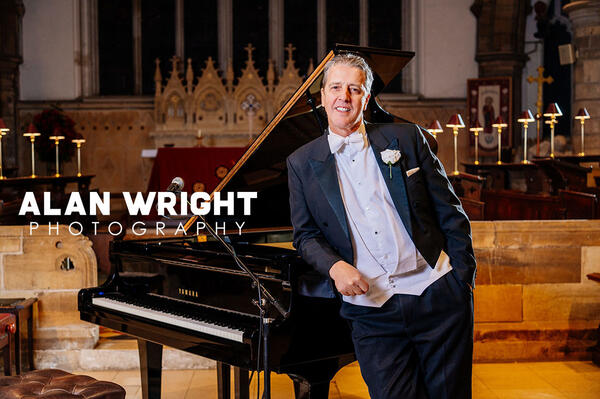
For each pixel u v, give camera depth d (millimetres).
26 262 4555
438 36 13227
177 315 3029
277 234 3777
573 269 4582
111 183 12898
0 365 4434
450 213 2506
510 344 4539
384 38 13555
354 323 2541
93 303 3410
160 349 3484
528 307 4578
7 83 12539
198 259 3148
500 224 4531
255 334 2643
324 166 2525
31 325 4387
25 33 12930
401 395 2436
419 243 2445
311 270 2750
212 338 2793
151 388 3453
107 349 4516
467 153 12758
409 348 2490
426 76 13234
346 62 2457
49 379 2926
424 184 2512
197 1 13484
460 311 2459
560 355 4574
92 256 4586
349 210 2508
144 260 3383
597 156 8711
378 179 2510
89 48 13180
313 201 2543
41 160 12156
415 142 2527
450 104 13055
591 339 4582
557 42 12664
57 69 13000
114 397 2781
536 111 13016
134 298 3400
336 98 2447
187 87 12664
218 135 12508
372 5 13516
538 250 4559
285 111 2754
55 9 12953
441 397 2457
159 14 13445
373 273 2471
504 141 12469
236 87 12578
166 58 13484
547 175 7832
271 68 12633
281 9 13461
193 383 4203
